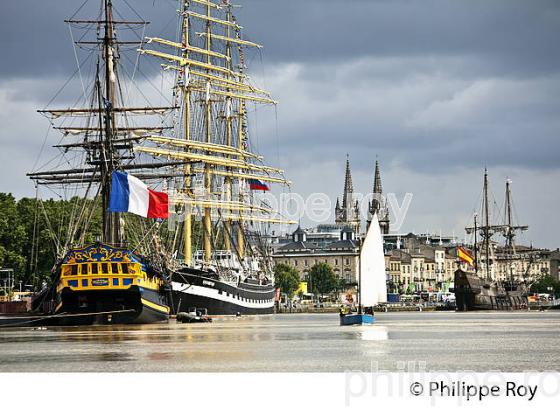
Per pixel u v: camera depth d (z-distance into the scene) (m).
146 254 188.62
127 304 173.00
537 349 136.25
